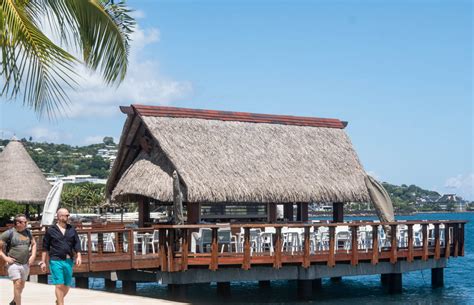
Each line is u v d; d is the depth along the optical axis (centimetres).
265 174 2761
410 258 2684
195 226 2261
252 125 3009
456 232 2878
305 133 3114
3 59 1077
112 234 2647
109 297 1584
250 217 2823
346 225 2500
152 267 2272
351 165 3052
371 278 3381
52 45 1066
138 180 2723
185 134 2766
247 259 2328
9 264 1328
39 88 1094
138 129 2858
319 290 2891
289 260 2406
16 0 1094
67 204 11388
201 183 2559
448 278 3531
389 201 2739
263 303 2483
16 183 4459
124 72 1162
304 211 2944
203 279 2334
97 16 1117
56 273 1258
